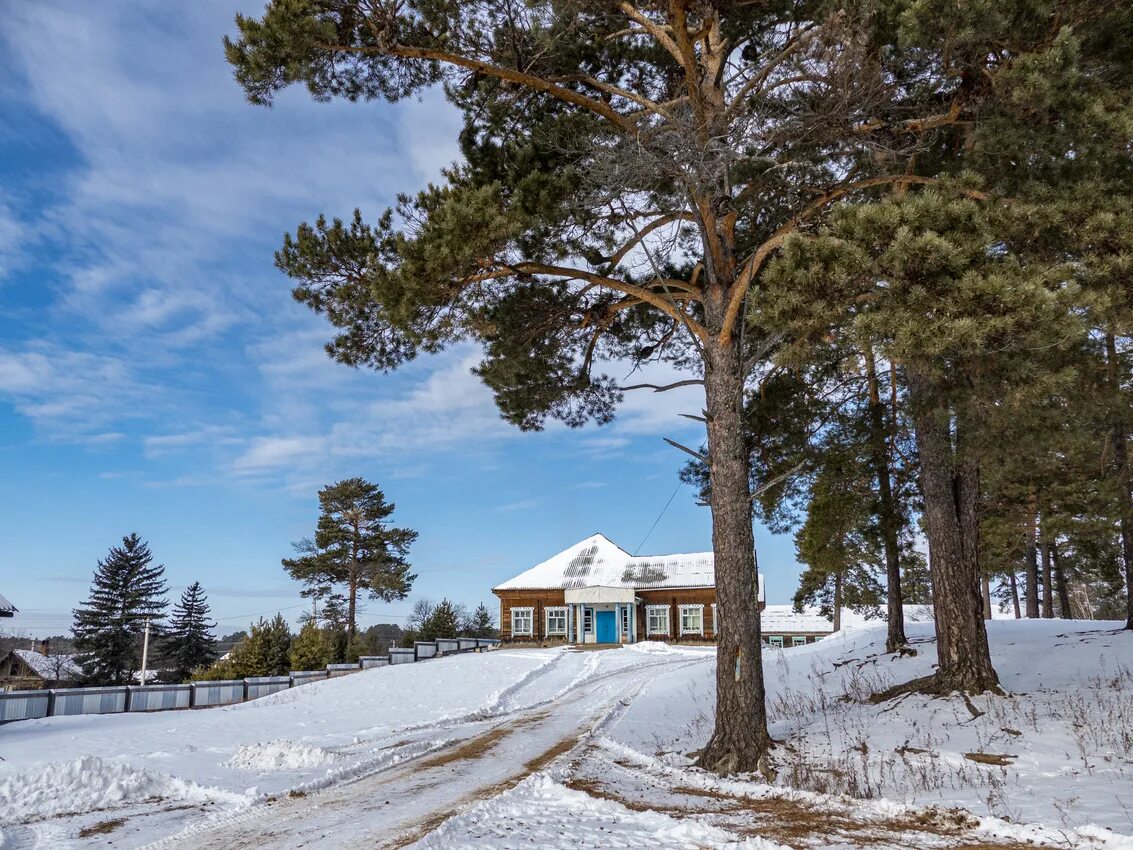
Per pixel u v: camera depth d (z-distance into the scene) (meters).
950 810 7.53
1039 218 8.69
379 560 55.06
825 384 17.95
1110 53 9.32
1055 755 9.71
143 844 7.48
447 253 10.26
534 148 12.27
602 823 7.27
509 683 26.20
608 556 51.06
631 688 24.27
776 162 10.77
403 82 11.44
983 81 9.70
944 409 11.78
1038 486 27.55
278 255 12.02
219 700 27.84
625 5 11.01
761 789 9.27
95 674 63.47
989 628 21.80
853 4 9.26
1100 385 11.38
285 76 10.37
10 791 9.49
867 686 16.31
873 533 20.73
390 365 13.05
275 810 8.88
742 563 11.34
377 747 13.81
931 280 8.51
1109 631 17.95
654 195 12.52
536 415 16.11
